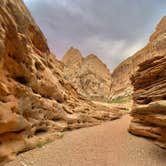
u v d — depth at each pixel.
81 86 87.44
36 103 13.67
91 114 24.19
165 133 11.53
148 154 11.08
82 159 10.36
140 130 14.21
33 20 16.22
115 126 20.34
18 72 11.70
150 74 14.56
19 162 9.18
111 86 102.25
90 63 105.88
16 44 10.71
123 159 10.45
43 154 10.80
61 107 18.36
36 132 13.57
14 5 10.78
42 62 17.14
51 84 17.11
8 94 10.06
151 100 14.13
